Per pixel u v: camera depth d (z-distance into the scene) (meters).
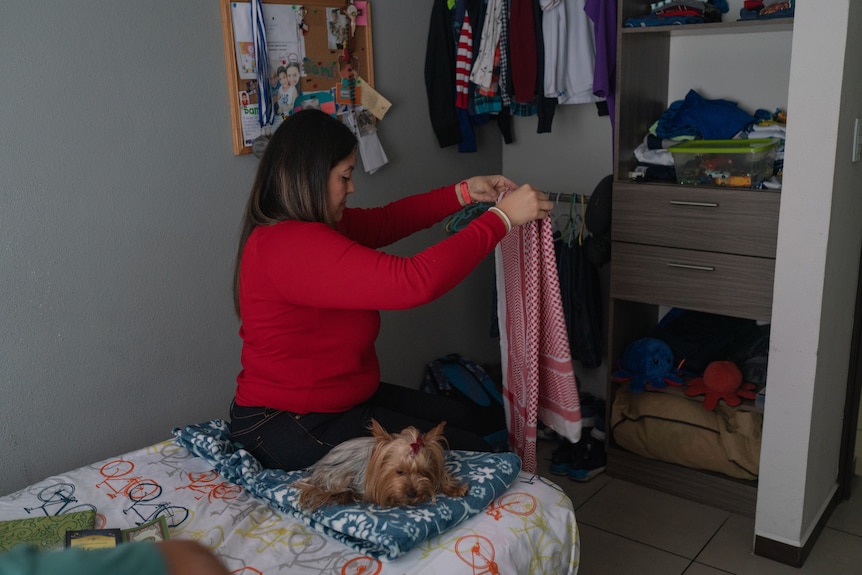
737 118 2.57
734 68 2.72
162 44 2.15
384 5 2.77
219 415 2.47
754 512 2.56
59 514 1.60
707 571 2.30
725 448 2.57
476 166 3.27
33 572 0.59
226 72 2.32
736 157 2.42
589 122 3.10
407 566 1.41
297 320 1.73
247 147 2.40
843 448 2.59
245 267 1.74
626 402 2.81
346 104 2.67
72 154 2.00
